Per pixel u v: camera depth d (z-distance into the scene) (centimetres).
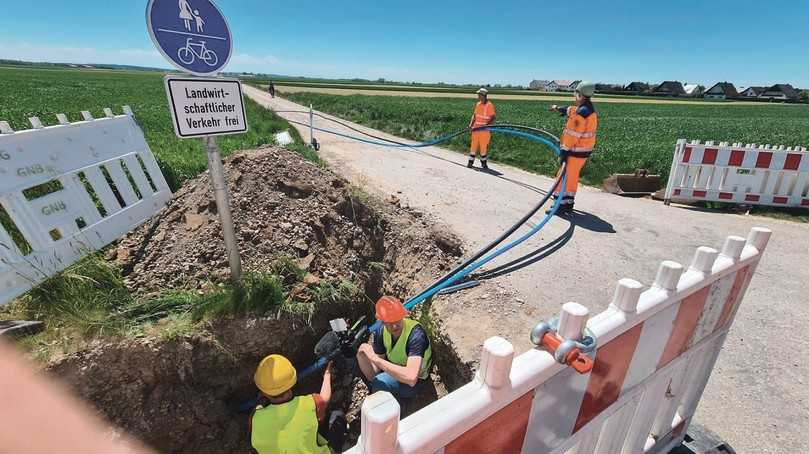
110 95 3325
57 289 304
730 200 666
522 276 423
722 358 320
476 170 936
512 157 1083
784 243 532
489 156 1116
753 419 267
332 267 418
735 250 188
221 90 282
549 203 680
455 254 479
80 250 337
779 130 2886
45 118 1356
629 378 168
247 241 390
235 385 343
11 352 250
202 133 275
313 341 381
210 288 341
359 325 418
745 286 211
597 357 143
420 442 96
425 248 457
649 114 4503
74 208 352
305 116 2112
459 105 4003
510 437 127
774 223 609
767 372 306
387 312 288
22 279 291
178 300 322
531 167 989
